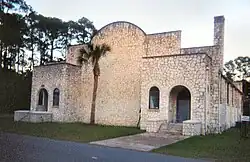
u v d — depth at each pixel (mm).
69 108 24625
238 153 11109
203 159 9828
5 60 36188
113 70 24219
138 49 23234
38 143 11812
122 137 15188
